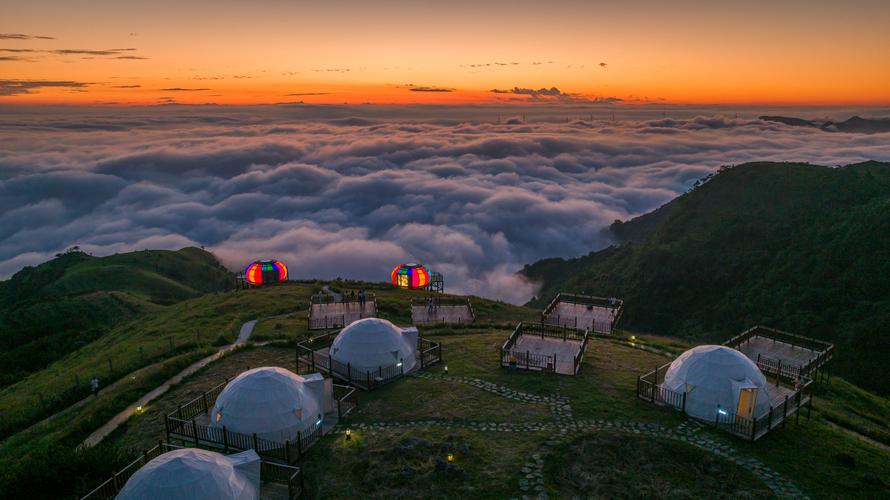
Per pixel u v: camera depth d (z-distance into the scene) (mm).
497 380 29953
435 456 21797
